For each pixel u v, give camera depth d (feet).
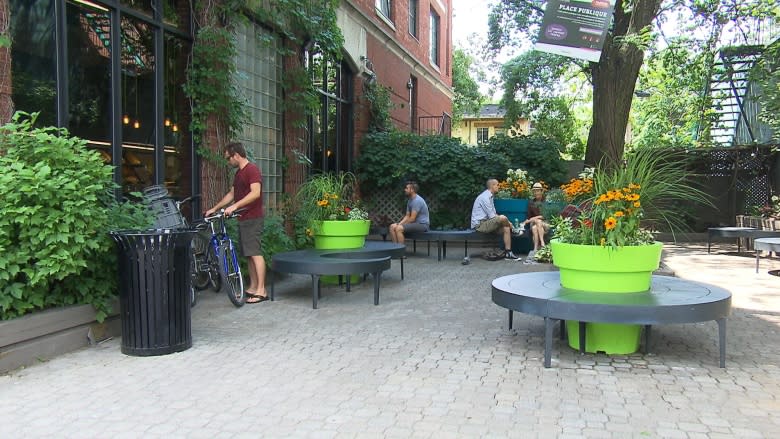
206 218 20.81
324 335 17.25
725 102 54.80
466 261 33.37
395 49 53.52
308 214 27.32
